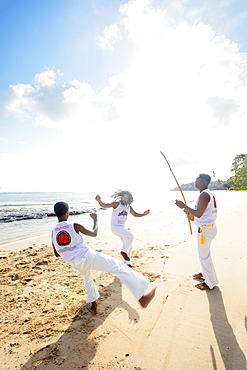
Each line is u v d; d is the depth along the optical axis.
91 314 2.90
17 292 3.58
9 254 5.84
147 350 2.24
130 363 2.08
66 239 2.67
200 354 2.17
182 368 2.00
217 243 6.27
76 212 16.55
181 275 4.12
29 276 4.25
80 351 2.24
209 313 2.86
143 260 5.04
